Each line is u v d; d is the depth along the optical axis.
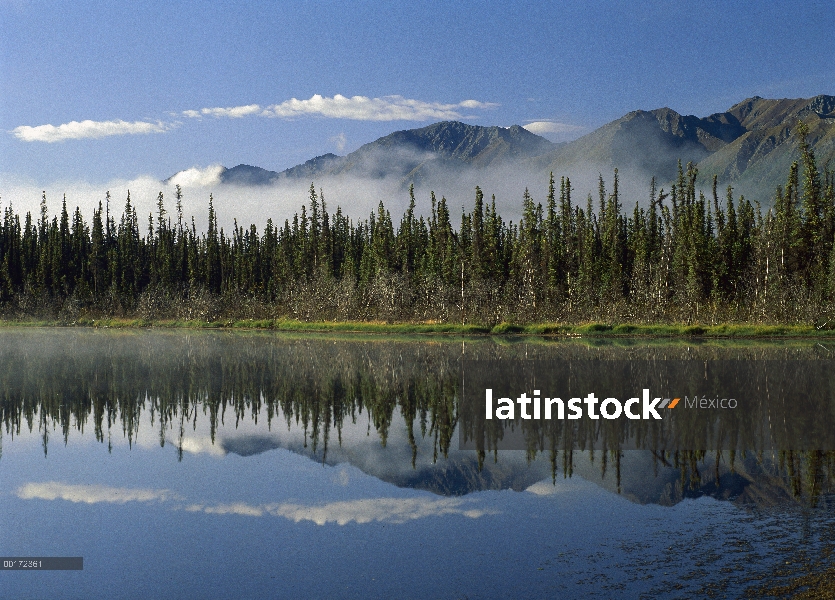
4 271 127.94
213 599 12.17
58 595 12.59
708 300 87.44
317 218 127.81
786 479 17.72
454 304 88.06
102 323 110.31
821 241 83.06
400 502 17.41
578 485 18.06
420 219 123.50
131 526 16.08
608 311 81.19
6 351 58.31
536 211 113.75
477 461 21.05
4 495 18.59
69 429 26.67
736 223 99.25
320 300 98.50
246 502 17.73
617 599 11.12
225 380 39.22
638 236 107.94
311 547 14.45
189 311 109.31
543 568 12.61
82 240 139.38
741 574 11.76
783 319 73.00
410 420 27.52
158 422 27.80
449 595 11.76
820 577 11.48
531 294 86.19
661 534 13.95
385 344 63.06
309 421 27.62
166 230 139.38
